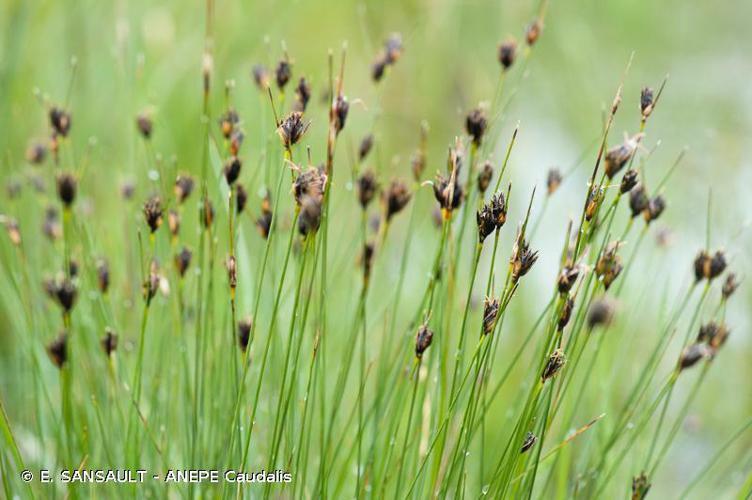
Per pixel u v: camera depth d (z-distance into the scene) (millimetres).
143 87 1529
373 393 1391
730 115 2254
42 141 1424
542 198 1942
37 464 1308
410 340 1266
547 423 1220
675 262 1687
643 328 1561
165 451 1283
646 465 1272
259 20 1926
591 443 1325
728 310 1608
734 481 1344
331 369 1393
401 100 2189
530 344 1539
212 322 1269
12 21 1579
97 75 1771
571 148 2178
